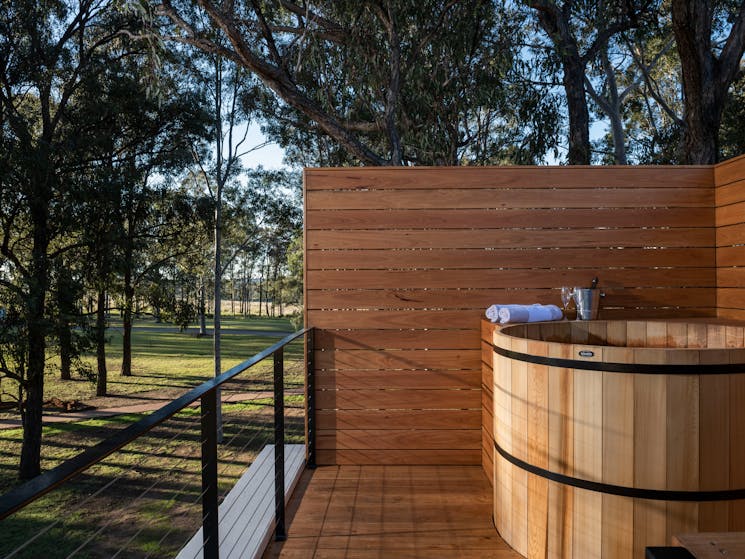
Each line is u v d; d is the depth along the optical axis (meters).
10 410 14.03
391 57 6.73
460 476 2.99
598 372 1.86
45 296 10.36
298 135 12.65
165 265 13.10
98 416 12.86
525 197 3.21
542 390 1.99
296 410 12.83
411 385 3.21
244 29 8.65
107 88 11.20
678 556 0.86
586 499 1.89
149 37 6.85
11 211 10.59
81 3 11.41
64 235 11.41
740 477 1.82
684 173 3.21
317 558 2.09
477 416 3.19
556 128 7.72
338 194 3.24
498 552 2.13
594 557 1.88
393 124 6.77
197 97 12.22
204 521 1.40
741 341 2.61
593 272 3.20
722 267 3.15
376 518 2.45
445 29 6.68
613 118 12.02
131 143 12.27
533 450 2.04
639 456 1.82
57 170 10.86
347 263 3.23
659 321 2.90
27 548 6.32
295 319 16.34
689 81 5.58
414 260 3.22
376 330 3.22
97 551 6.22
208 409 1.40
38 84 10.86
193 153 12.69
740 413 1.82
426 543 2.21
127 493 8.34
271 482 2.88
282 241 14.36
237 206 13.43
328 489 2.80
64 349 10.43
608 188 3.21
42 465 10.31
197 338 27.97
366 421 3.21
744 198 2.95
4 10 10.47
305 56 7.24
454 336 3.21
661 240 3.21
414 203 3.23
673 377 1.79
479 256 3.21
